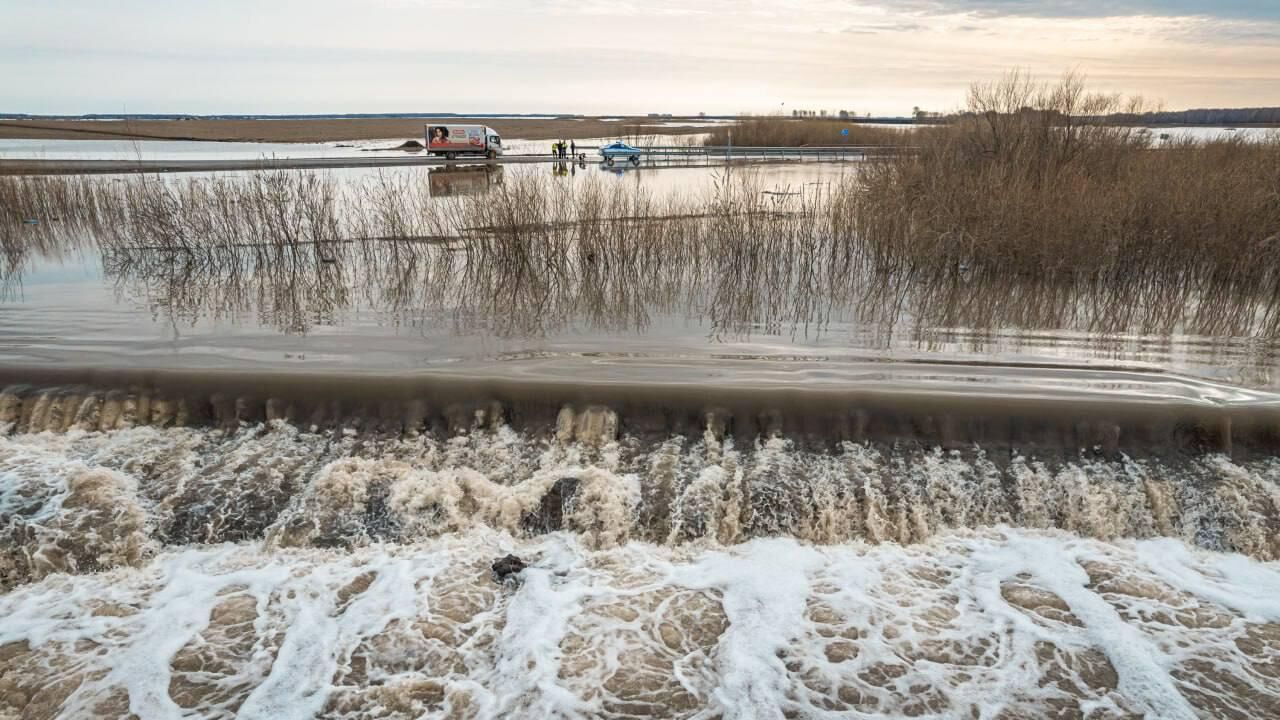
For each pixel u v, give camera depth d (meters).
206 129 110.50
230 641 4.91
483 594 5.34
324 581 5.46
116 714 4.37
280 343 8.78
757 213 13.36
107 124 132.38
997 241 12.02
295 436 6.72
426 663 4.75
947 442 6.51
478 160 35.97
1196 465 6.30
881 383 7.22
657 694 4.54
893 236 12.86
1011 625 5.02
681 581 5.48
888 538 5.89
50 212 17.06
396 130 109.81
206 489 6.12
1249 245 10.92
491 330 9.54
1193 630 4.97
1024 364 8.09
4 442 6.63
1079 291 11.42
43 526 5.76
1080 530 5.96
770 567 5.60
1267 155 12.90
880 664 4.73
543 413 6.86
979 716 4.38
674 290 11.70
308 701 4.48
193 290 11.71
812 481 6.18
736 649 4.86
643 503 6.07
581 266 12.95
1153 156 15.02
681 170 29.42
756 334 9.39
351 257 13.84
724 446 6.59
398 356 8.25
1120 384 7.34
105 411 6.90
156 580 5.47
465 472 6.30
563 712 4.42
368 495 6.12
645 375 7.43
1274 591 5.34
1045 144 15.48
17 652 4.81
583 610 5.19
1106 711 4.41
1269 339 9.14
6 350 8.30
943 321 10.03
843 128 43.84
